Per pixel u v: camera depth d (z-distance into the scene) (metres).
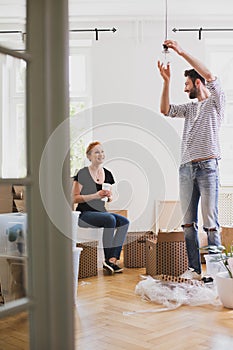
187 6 5.39
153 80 5.54
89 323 2.84
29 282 1.16
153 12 5.45
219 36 5.49
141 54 5.53
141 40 5.51
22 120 1.13
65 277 1.17
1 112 1.13
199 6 5.39
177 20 5.49
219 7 5.39
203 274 4.15
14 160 1.12
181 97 5.51
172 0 5.32
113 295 3.51
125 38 5.53
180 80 5.51
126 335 2.61
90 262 4.17
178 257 4.13
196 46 5.53
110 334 2.62
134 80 5.54
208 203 3.84
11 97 1.14
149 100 5.53
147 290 3.41
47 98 1.14
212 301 3.27
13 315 1.17
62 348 1.18
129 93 5.54
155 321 2.87
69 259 1.18
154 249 4.11
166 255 4.10
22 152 1.13
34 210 1.14
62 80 1.16
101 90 5.55
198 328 2.72
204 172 3.82
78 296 3.49
